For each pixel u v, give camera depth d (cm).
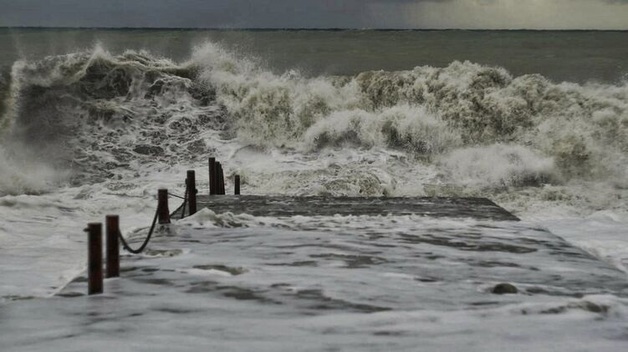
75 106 4378
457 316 984
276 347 834
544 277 1309
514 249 1580
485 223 1944
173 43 8075
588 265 1421
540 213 3112
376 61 6975
